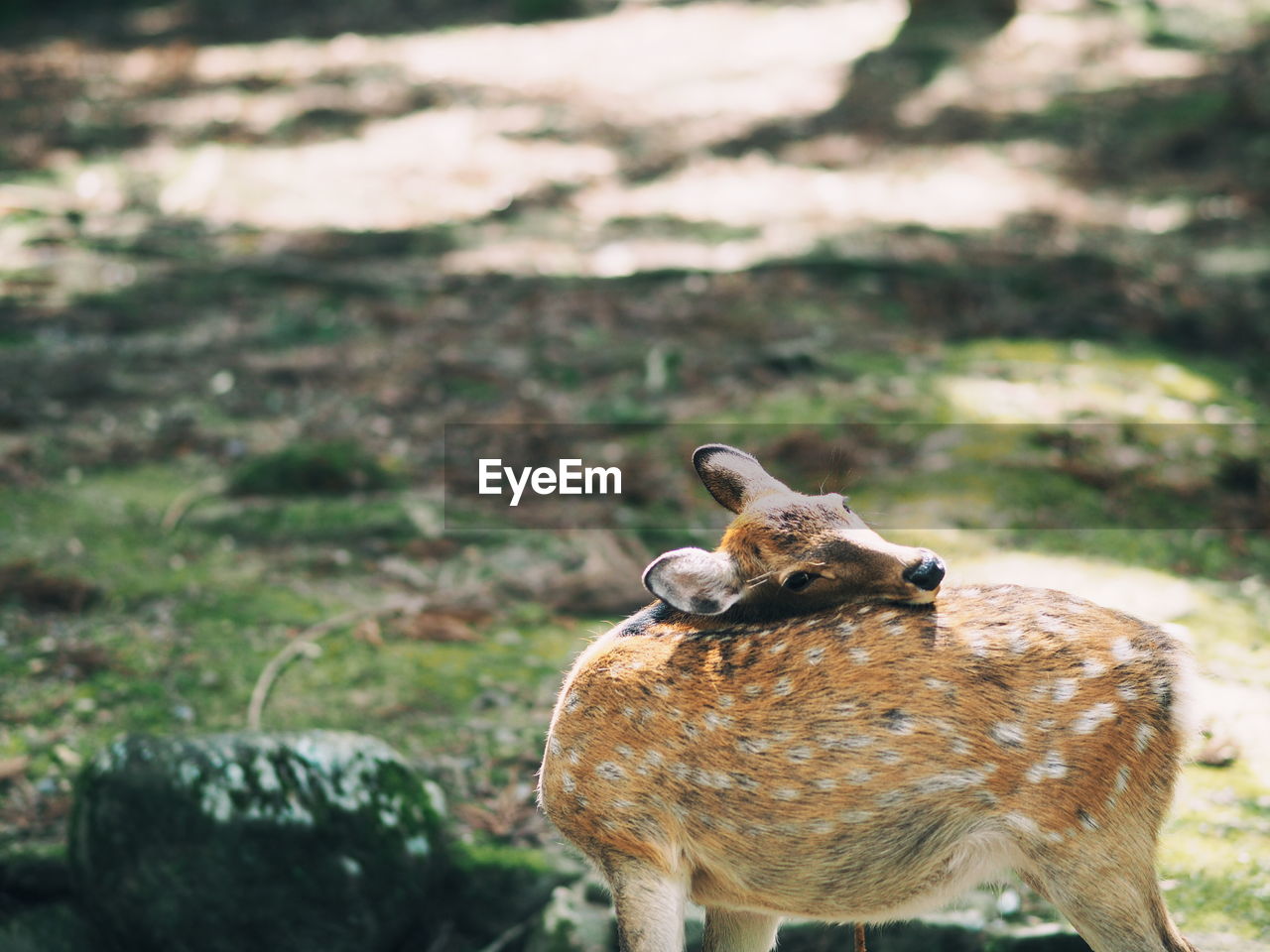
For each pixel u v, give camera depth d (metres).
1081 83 18.44
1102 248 12.46
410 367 9.34
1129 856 2.81
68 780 4.77
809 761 2.87
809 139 16.70
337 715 5.16
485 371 9.27
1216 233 13.09
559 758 3.14
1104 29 20.62
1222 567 6.50
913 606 2.94
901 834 2.85
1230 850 4.22
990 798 2.81
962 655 2.86
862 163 15.67
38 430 8.01
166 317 10.25
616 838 3.05
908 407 8.44
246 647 5.64
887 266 11.38
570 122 17.73
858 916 3.00
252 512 6.88
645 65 20.86
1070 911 2.83
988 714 2.81
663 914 2.99
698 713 2.97
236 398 8.69
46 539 6.55
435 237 12.75
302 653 5.59
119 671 5.41
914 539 6.68
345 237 12.66
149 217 13.23
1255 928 3.91
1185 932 3.89
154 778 4.16
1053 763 2.79
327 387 8.94
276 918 4.13
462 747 4.98
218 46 23.14
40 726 5.04
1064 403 8.50
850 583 2.96
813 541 2.99
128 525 6.81
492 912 4.33
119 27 24.77
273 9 26.09
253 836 4.13
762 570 3.01
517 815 4.61
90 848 4.20
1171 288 11.19
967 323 10.33
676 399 8.76
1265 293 11.26
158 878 4.11
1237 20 20.95
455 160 15.90
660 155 16.11
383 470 7.46
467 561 6.54
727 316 10.41
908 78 19.05
